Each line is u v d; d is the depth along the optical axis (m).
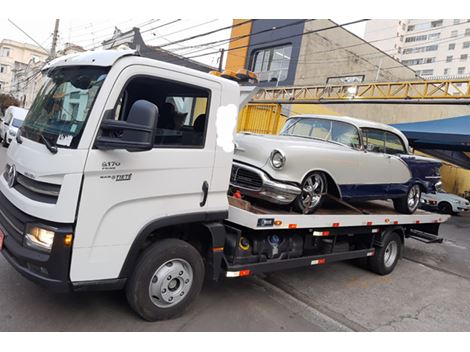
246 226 3.98
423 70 76.25
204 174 3.61
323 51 22.83
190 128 3.50
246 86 4.53
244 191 4.62
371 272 6.52
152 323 3.61
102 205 3.01
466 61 70.94
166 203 3.39
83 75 3.20
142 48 22.06
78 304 3.79
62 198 2.86
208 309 4.11
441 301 5.57
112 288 3.23
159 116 3.32
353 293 5.37
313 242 5.12
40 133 3.21
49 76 3.69
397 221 6.42
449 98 12.45
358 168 5.43
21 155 3.30
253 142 4.69
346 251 5.76
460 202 18.61
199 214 3.61
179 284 3.67
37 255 2.93
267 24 23.19
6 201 3.41
